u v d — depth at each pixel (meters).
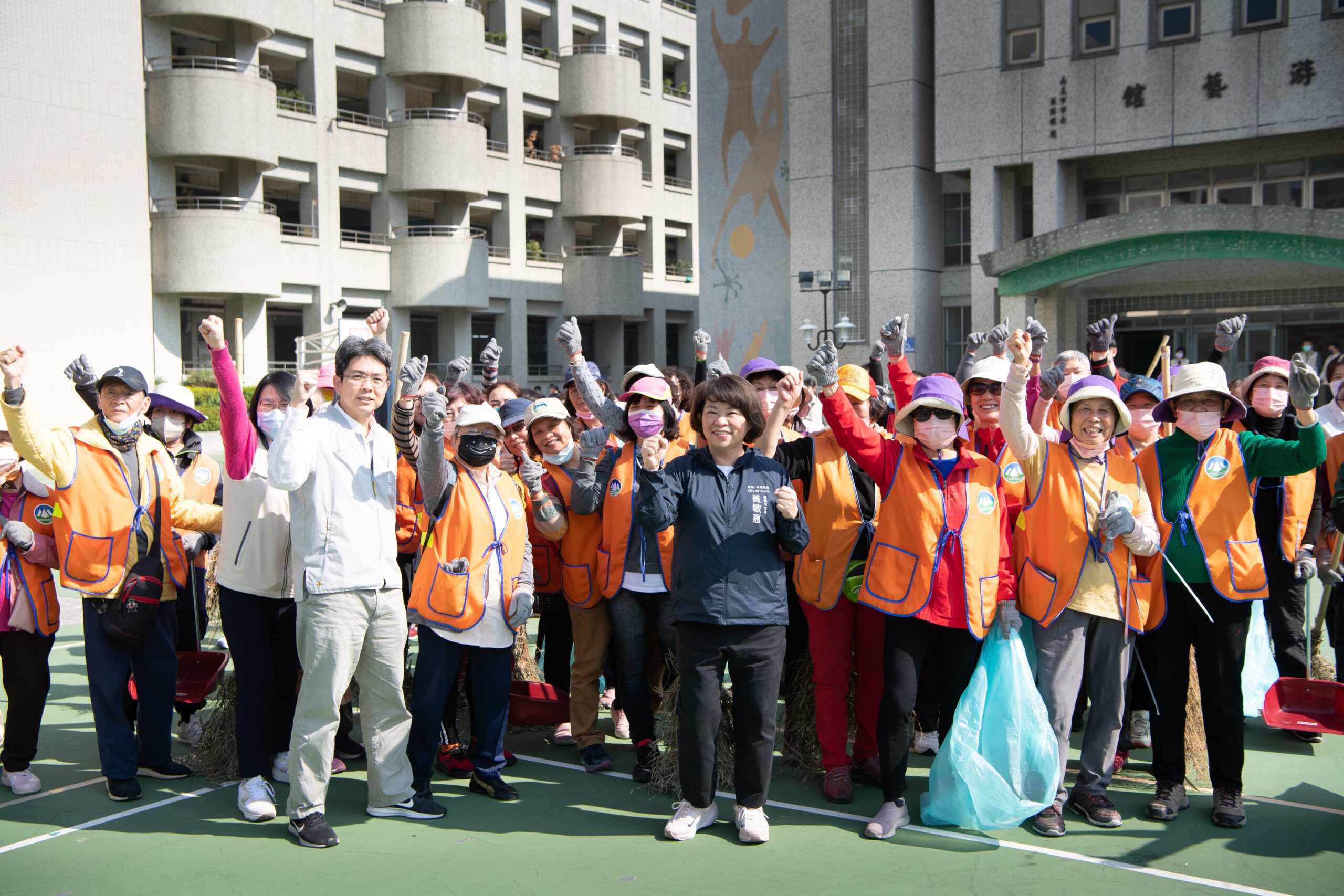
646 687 5.07
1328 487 5.80
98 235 23.94
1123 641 4.38
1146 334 20.02
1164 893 3.79
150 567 4.70
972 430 5.13
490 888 3.85
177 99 25.06
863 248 21.84
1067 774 5.04
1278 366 5.18
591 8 35.31
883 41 21.33
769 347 23.91
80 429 4.66
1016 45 19.89
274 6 27.20
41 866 4.04
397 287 30.30
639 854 4.16
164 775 5.02
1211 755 4.50
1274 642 5.65
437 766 5.26
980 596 4.27
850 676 5.08
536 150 34.16
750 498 4.20
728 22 24.14
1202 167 19.22
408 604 4.93
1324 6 17.30
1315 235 15.80
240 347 8.39
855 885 3.86
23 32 22.56
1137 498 4.36
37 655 4.79
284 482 4.05
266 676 4.62
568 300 34.81
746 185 24.08
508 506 4.72
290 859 4.11
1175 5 18.52
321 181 28.81
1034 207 19.88
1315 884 3.86
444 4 29.91
